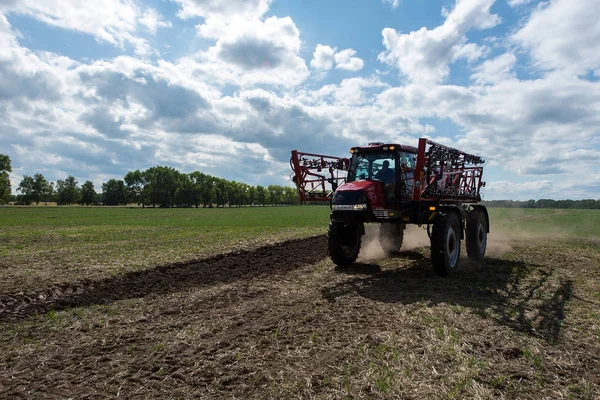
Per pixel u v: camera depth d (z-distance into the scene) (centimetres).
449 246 750
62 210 6269
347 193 749
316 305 549
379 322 463
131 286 693
